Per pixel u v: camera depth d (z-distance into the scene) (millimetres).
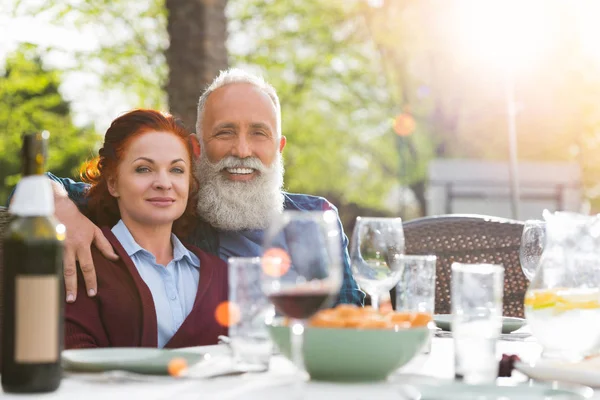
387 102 15812
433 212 11469
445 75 15734
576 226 1808
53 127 11742
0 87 11016
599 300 1771
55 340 1395
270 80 13930
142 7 11273
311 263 1445
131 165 2637
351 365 1513
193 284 2656
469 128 16703
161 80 11383
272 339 1595
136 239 2643
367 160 17750
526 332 2242
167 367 1521
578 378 1491
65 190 2717
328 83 14984
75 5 10164
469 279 1549
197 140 3129
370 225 1936
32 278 1378
